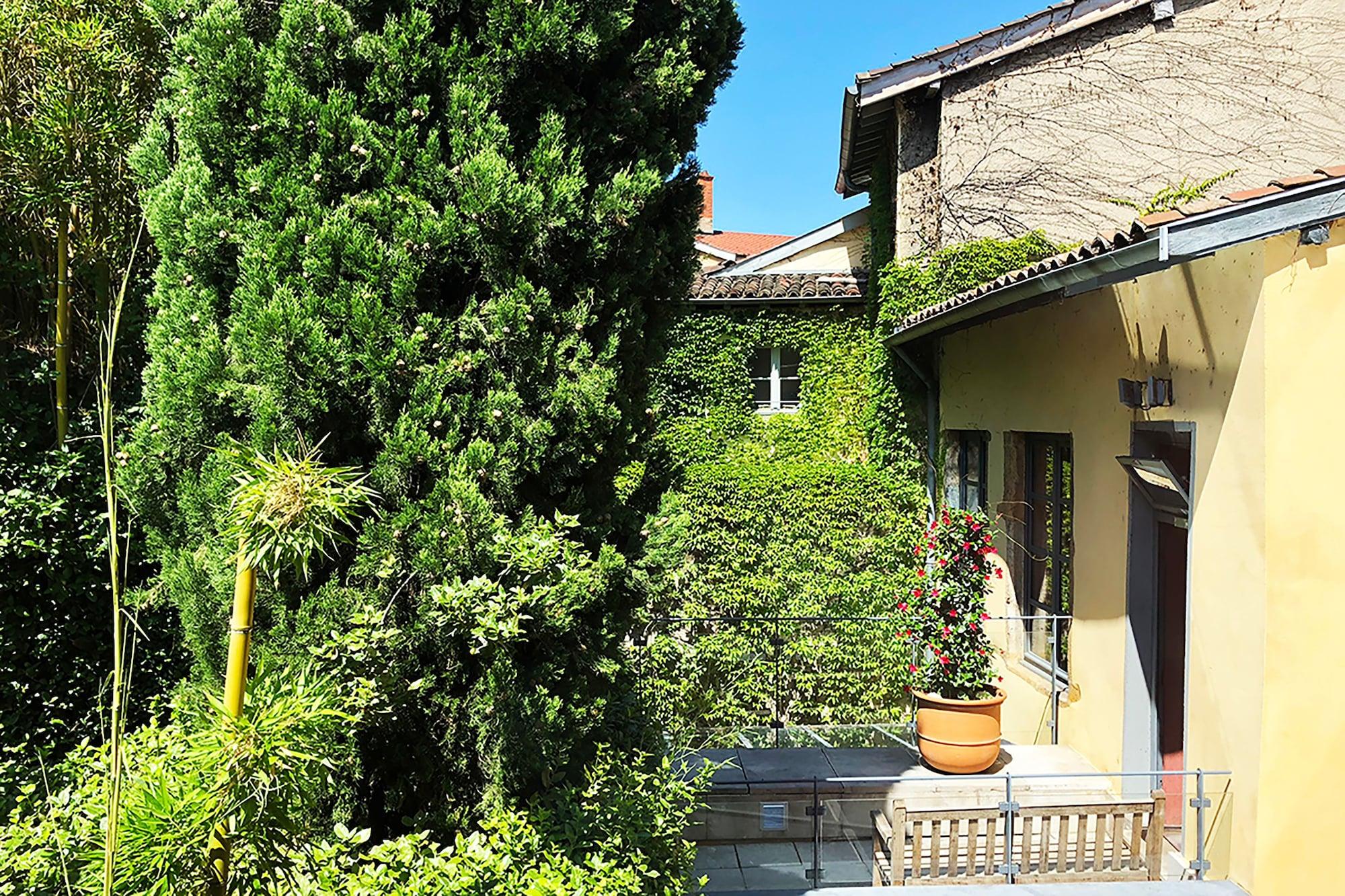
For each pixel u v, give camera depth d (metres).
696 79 3.10
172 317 2.69
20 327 5.01
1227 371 4.18
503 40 2.78
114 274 4.44
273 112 2.58
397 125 2.69
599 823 2.81
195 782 1.99
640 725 3.70
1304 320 3.77
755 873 4.78
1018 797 5.45
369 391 2.59
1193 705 4.41
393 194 2.66
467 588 2.47
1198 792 4.18
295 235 2.57
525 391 2.80
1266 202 3.56
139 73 4.38
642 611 3.83
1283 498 3.82
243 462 2.18
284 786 2.06
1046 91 9.11
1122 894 4.03
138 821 1.94
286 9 2.61
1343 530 3.66
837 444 10.23
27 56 4.12
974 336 8.36
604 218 2.87
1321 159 8.48
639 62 3.06
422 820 2.71
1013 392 7.24
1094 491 5.78
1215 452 4.27
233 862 2.13
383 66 2.68
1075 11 8.97
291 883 2.16
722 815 5.25
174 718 2.72
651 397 3.45
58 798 2.41
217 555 2.58
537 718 2.75
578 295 2.93
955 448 9.15
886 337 9.28
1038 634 7.01
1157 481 5.07
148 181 2.92
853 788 5.44
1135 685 5.34
